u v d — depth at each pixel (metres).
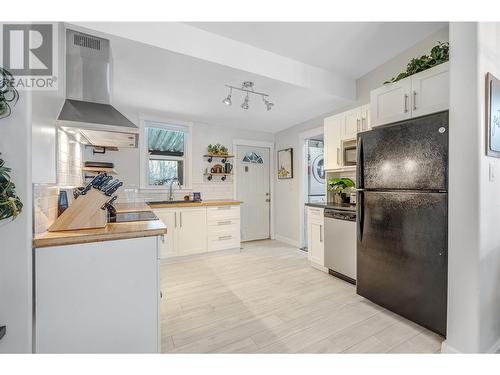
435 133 1.64
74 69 1.83
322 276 2.89
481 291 1.41
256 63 2.40
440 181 1.62
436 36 2.23
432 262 1.67
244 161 4.75
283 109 3.53
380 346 1.61
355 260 2.56
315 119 3.99
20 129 1.09
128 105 3.37
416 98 1.99
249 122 4.27
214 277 2.88
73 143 2.18
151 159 3.92
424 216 1.71
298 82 2.67
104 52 1.89
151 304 1.40
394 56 2.62
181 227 3.48
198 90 2.82
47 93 1.35
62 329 1.21
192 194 4.18
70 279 1.22
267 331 1.79
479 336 1.40
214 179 4.42
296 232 4.43
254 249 4.17
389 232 1.97
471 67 1.39
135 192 3.67
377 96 2.33
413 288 1.79
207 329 1.82
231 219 3.89
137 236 1.36
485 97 1.41
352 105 3.24
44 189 1.36
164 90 2.82
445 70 1.79
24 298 1.10
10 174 1.07
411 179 1.79
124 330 1.34
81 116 1.59
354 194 3.11
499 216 1.57
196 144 4.25
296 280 2.77
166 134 4.04
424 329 1.80
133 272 1.36
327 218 2.93
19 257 1.09
